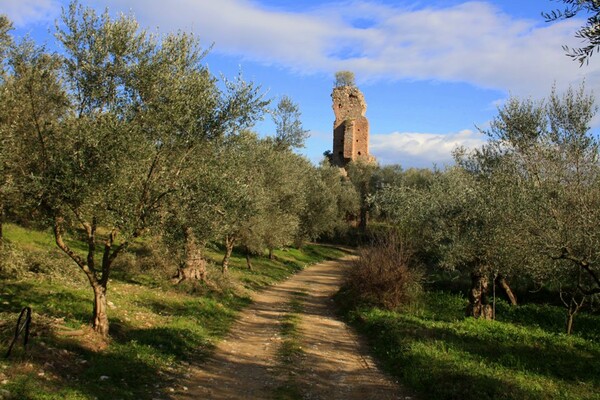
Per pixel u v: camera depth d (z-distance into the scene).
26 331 8.64
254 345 13.74
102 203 9.20
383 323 16.17
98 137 8.96
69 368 8.61
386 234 25.67
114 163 8.84
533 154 15.95
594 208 11.78
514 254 14.38
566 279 14.87
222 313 18.25
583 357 11.87
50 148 9.38
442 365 10.39
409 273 21.53
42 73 9.84
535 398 8.38
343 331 16.98
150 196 10.31
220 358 11.72
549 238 11.77
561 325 18.19
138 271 21.72
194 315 16.50
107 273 11.15
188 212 10.65
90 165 8.98
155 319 14.38
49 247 21.17
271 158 29.59
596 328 17.53
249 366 11.17
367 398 9.04
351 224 71.81
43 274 16.73
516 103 17.30
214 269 24.67
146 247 22.83
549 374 10.33
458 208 16.92
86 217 9.84
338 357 12.71
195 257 21.83
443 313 20.02
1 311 11.37
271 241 32.75
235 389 9.20
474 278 18.09
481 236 15.70
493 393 8.47
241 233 28.64
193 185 10.66
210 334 14.30
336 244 67.44
